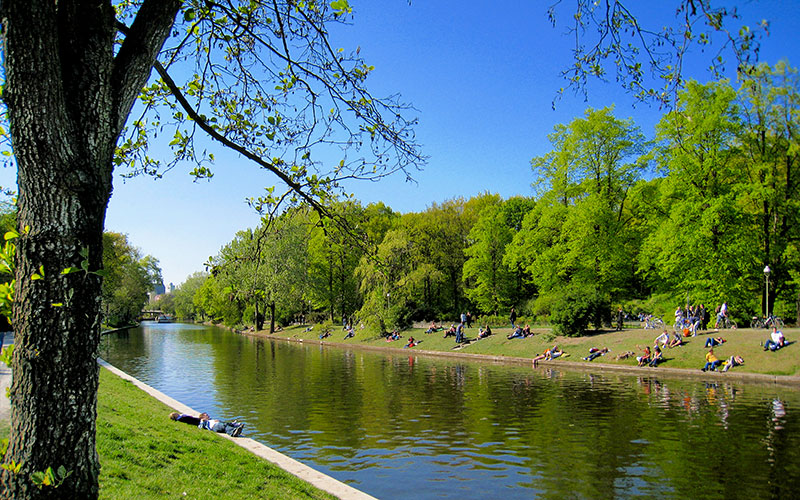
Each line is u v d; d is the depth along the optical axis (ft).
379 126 19.94
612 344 102.99
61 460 11.43
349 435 48.67
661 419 51.70
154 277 350.84
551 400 63.62
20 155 11.57
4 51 11.46
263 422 54.44
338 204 20.26
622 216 124.67
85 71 12.25
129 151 21.30
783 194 98.07
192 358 126.00
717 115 98.48
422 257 189.37
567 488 33.63
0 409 34.58
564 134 130.93
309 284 198.49
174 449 31.22
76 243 11.83
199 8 18.01
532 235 130.93
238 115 21.21
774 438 43.73
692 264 102.37
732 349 84.58
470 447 43.78
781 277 104.94
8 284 12.01
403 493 33.42
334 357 128.88
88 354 11.97
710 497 31.58
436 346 137.59
